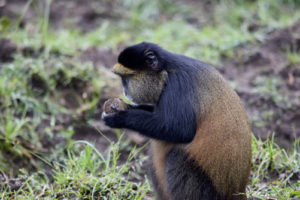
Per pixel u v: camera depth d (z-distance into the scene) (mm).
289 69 11523
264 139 9047
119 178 7246
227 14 14219
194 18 14391
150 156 7078
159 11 14859
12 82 9867
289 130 9508
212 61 11742
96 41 12719
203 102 6324
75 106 9984
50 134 9227
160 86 6668
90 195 6906
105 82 10414
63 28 13648
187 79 6496
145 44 6812
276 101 10352
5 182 7492
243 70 11695
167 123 6348
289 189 6844
